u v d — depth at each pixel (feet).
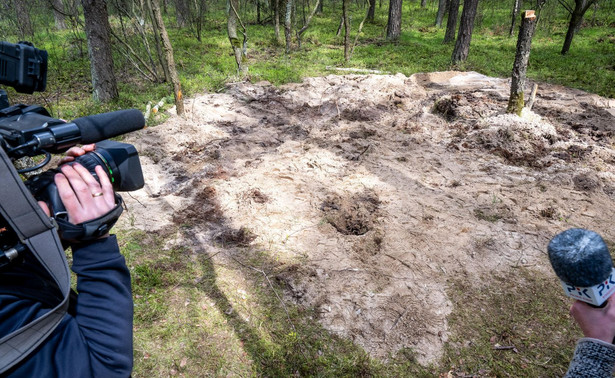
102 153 3.20
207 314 10.63
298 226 14.28
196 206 15.30
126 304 2.94
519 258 12.96
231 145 20.71
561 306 11.20
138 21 33.19
